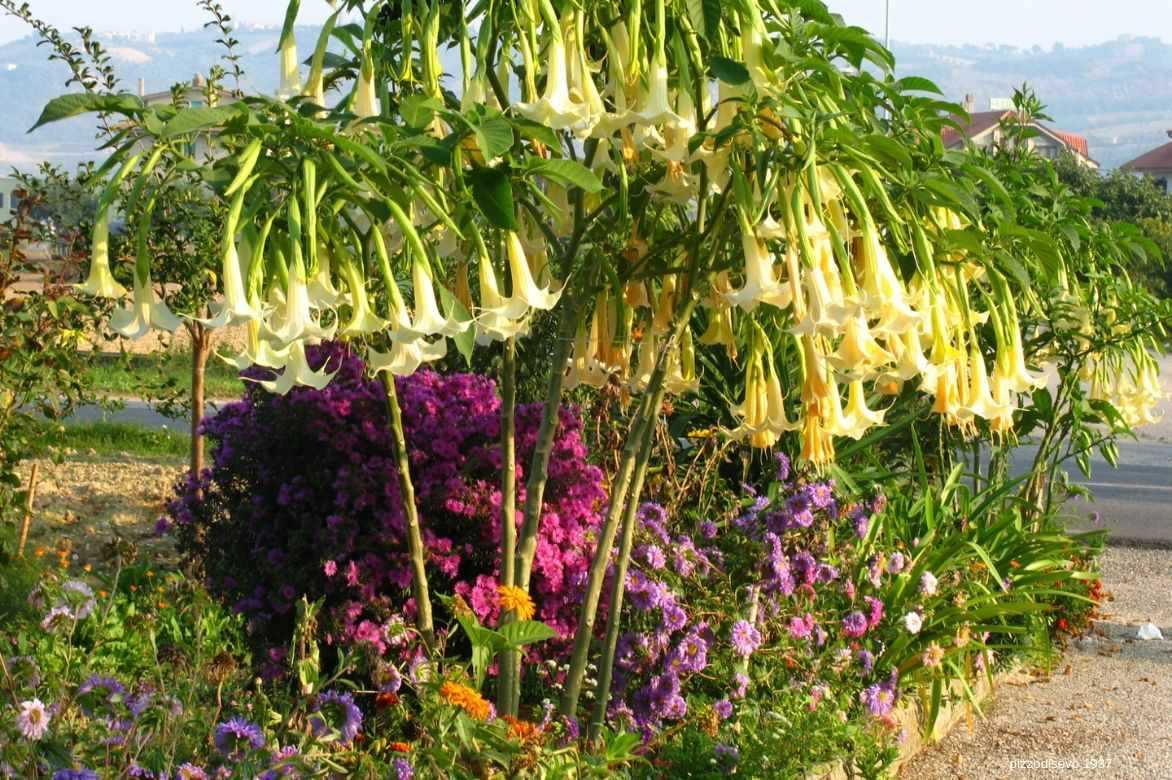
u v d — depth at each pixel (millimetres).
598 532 5066
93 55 7094
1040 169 7188
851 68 3883
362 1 3656
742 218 3369
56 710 3170
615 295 4004
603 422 6359
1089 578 6477
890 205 3318
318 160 2838
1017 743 5621
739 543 5105
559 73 3260
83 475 10039
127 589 6160
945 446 7258
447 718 3492
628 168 4070
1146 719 5934
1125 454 15695
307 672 3613
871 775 4422
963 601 5613
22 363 6070
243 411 5109
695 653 4535
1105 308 6891
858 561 5473
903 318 3357
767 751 4273
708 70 3346
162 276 7301
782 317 4246
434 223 3479
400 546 4672
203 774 3000
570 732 4047
